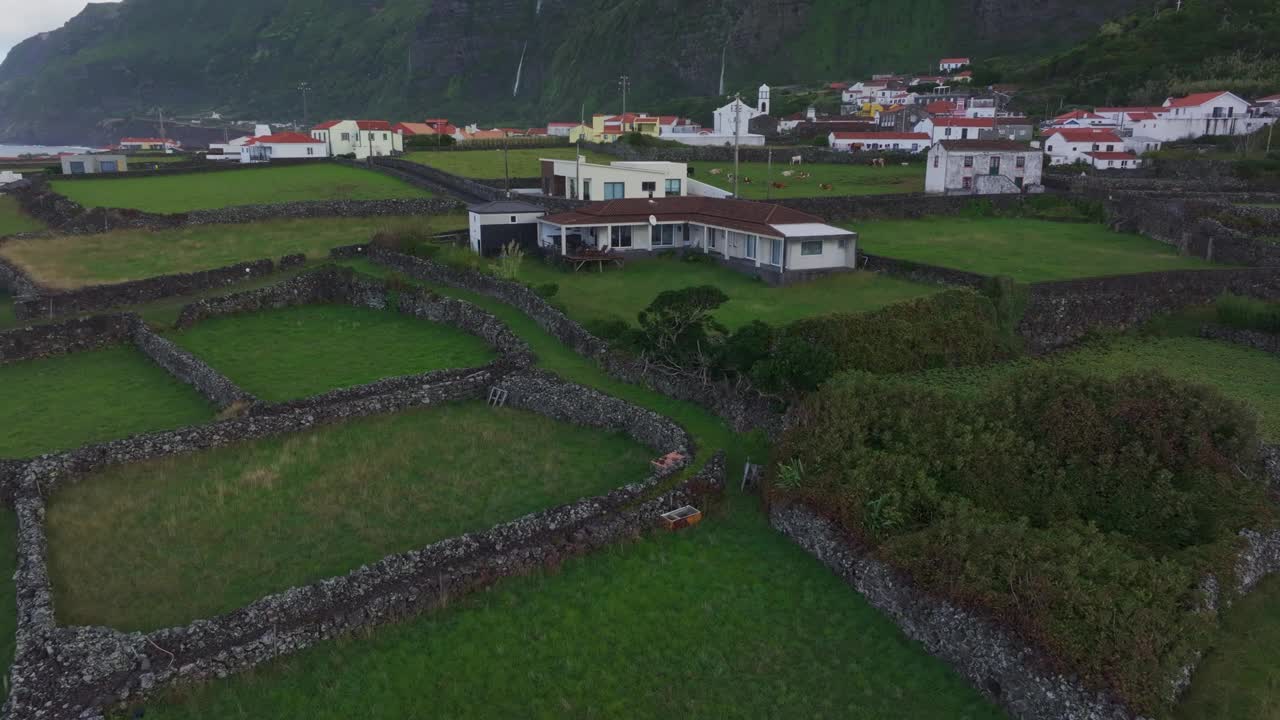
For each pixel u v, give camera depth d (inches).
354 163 4001.0
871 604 904.9
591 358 1590.8
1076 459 1083.9
